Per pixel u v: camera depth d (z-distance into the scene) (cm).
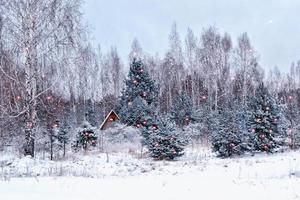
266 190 1048
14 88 2294
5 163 1934
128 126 3841
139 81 4291
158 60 6881
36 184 1108
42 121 2522
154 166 2003
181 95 4525
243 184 1165
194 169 1812
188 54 5903
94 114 4781
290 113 3347
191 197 969
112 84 6181
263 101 2803
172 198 953
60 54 2361
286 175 1514
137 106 3912
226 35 6125
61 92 2614
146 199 934
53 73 2416
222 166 1903
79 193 975
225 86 5575
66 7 2341
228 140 2478
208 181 1249
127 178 1352
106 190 1038
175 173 1661
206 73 5562
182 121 4119
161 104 5366
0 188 1012
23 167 1820
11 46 2255
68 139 3100
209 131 3400
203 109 4391
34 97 2247
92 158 2283
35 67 2303
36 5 2270
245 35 5966
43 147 2839
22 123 2523
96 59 5509
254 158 2327
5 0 2225
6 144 2711
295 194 980
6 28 2250
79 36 2417
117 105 4456
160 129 2491
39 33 2286
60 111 2909
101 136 3528
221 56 5719
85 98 5522
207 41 5806
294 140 2889
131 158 2419
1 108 2317
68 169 1753
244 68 5581
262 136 2673
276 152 2684
